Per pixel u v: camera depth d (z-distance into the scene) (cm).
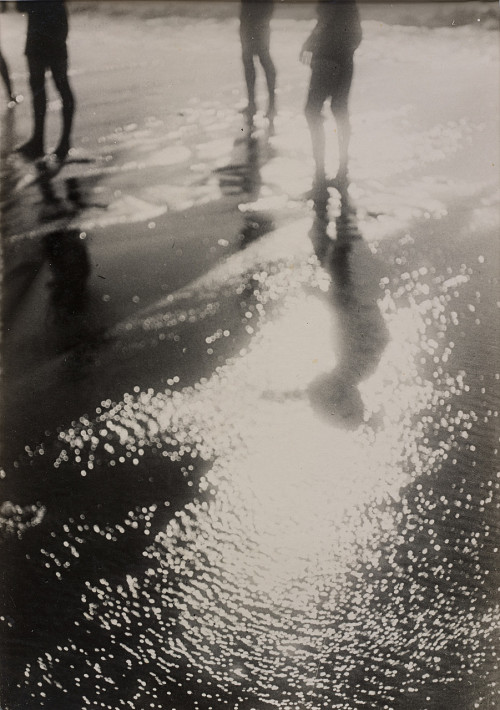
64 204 579
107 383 381
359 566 283
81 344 411
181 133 745
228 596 271
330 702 237
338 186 627
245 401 371
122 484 320
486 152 705
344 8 621
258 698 238
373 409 367
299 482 321
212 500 312
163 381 383
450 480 325
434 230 550
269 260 504
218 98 865
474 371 396
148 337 418
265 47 776
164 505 309
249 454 337
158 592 272
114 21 1313
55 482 320
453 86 924
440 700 238
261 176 643
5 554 285
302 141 730
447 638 257
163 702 237
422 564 284
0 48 1067
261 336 422
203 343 414
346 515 305
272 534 296
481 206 591
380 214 575
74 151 689
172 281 475
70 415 358
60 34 691
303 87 913
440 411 367
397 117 802
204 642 255
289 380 386
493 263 504
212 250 516
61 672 245
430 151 707
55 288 464
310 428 353
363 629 260
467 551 291
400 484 322
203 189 614
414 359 406
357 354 409
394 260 506
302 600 269
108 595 271
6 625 259
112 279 475
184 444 342
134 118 787
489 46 1147
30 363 395
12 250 507
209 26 1291
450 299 463
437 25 1284
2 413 358
